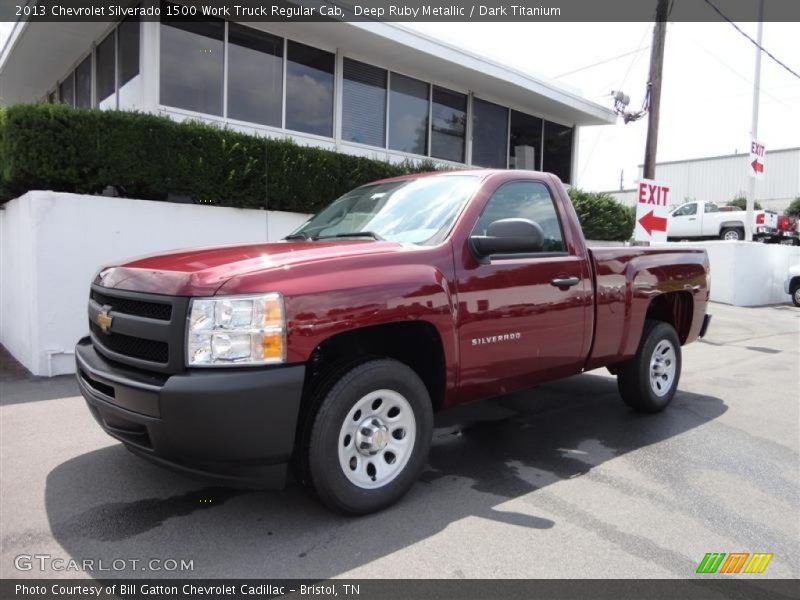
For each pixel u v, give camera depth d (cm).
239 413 275
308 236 431
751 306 1578
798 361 813
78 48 1125
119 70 991
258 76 995
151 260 347
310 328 292
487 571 278
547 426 503
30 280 624
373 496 325
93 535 305
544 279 406
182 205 710
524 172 432
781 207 4172
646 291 494
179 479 373
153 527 314
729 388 649
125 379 296
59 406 520
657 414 540
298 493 356
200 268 301
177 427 274
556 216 439
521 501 354
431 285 338
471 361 364
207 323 281
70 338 636
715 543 308
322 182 856
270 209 812
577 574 277
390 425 336
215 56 941
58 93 1335
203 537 304
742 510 347
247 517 325
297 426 312
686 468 411
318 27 999
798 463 423
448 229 369
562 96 1459
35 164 630
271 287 287
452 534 312
